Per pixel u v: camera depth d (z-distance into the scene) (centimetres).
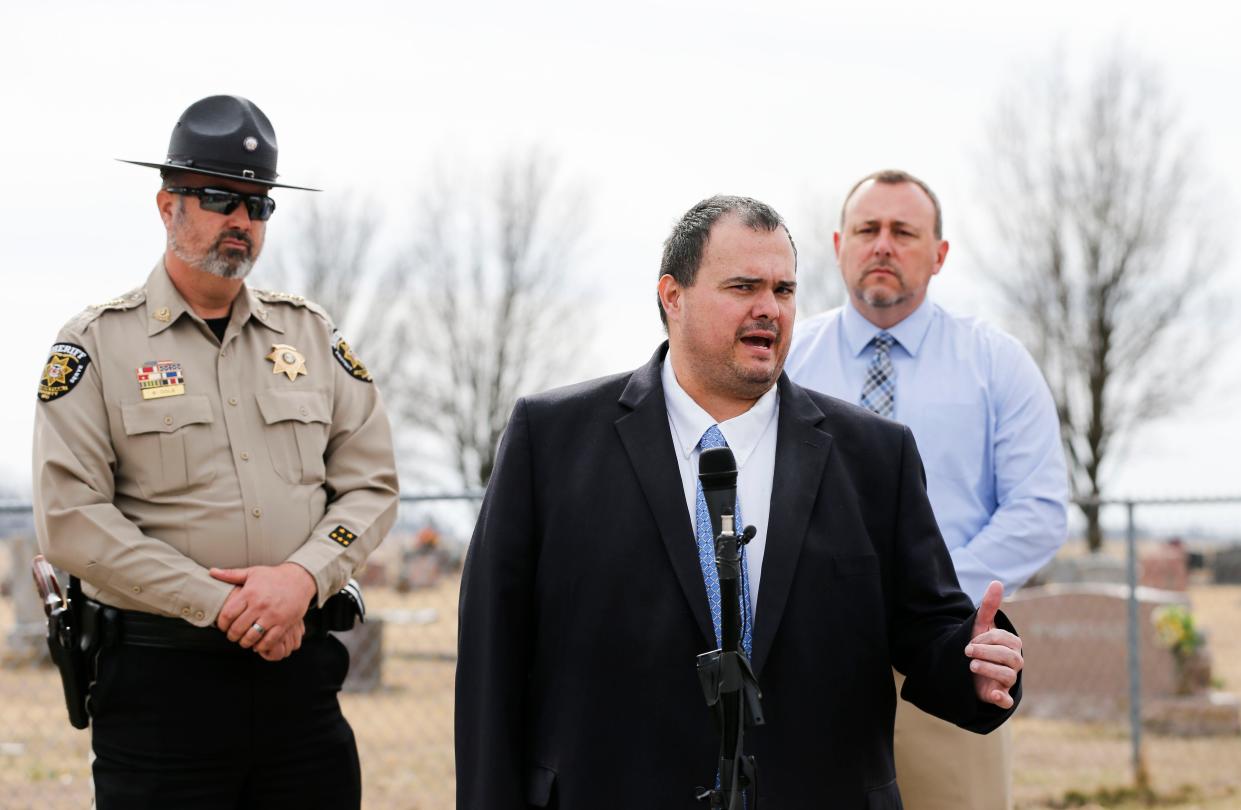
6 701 1766
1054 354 5053
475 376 5688
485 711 548
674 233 569
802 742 528
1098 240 5006
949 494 775
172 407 655
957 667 531
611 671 533
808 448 563
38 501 639
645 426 561
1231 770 1553
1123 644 1884
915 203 785
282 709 657
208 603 624
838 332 814
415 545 2714
